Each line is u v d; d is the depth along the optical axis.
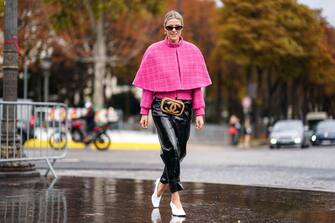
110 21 52.88
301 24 61.28
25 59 36.03
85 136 37.22
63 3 43.03
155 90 9.02
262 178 16.78
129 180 14.30
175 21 9.00
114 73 77.69
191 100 9.16
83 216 8.77
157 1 49.09
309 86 75.00
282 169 20.83
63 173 17.56
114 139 45.00
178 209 8.88
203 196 11.28
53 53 64.38
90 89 78.88
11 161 14.99
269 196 11.32
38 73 69.31
